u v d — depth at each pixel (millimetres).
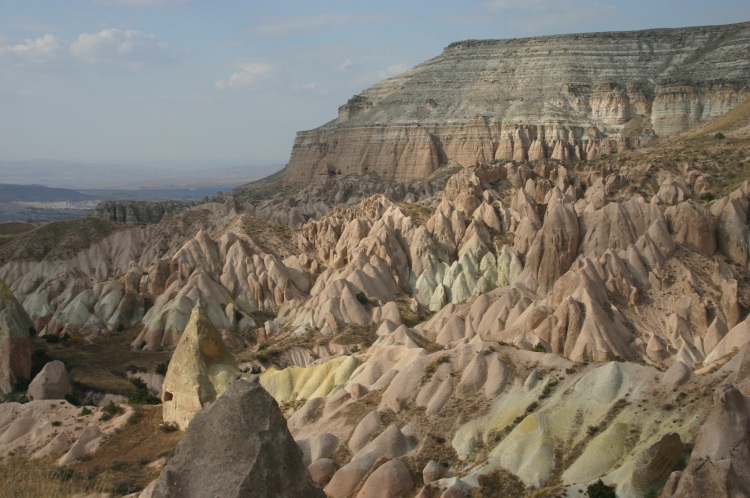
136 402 70938
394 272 104812
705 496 32625
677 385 44875
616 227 91188
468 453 46000
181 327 94438
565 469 41781
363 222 114688
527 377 50531
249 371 81125
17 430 60969
